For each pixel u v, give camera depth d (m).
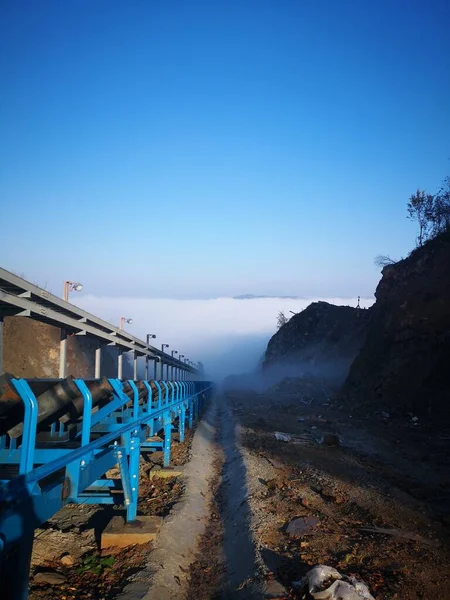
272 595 5.35
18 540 3.77
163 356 34.97
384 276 30.34
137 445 7.48
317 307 67.62
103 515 7.98
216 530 8.55
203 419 24.36
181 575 6.49
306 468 11.97
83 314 17.28
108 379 7.17
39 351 26.61
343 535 7.26
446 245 26.19
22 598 3.79
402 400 21.92
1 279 11.58
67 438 6.42
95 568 6.05
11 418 4.93
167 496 9.48
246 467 11.66
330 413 23.97
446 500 9.53
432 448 15.05
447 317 23.02
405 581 5.62
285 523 7.84
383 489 10.09
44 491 4.31
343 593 5.03
